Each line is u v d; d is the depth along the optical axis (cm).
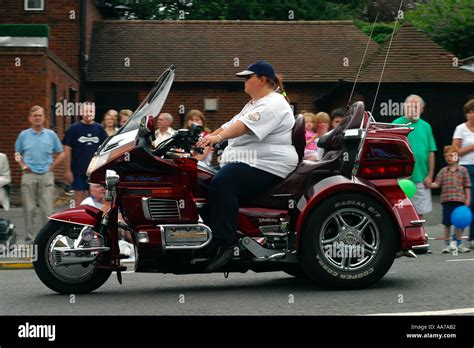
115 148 746
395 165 768
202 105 2895
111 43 3000
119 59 2927
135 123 759
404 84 2456
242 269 765
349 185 748
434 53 2528
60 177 2202
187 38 3052
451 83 2445
